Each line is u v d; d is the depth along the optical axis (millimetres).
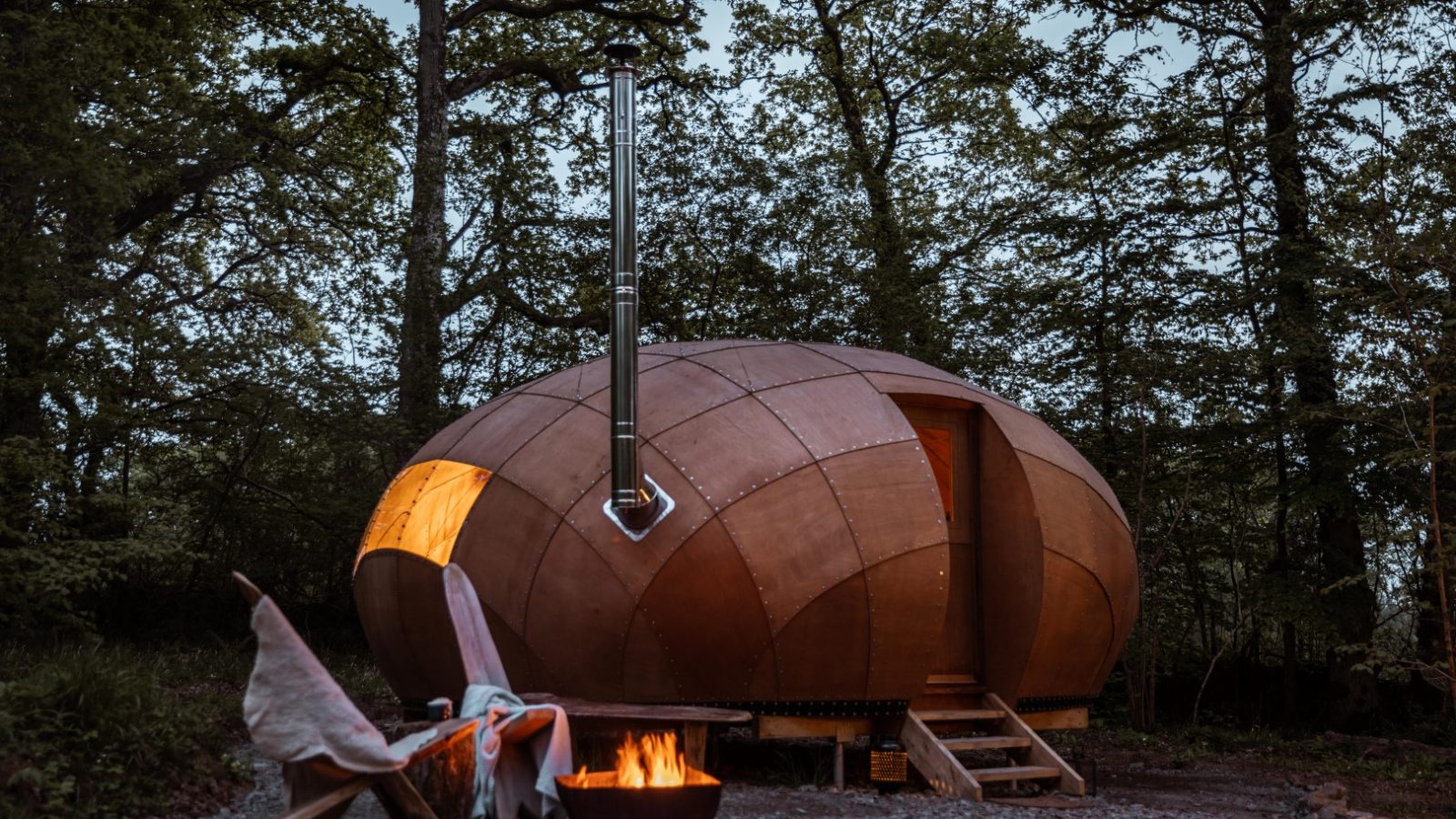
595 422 9500
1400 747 13203
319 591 20781
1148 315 17031
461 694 9758
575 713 7215
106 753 6586
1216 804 9320
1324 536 16453
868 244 18969
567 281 20578
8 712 6418
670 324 20438
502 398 10969
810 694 8680
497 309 20641
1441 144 15219
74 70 13562
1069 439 17781
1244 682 17766
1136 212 17609
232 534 19859
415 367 19312
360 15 23719
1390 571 16219
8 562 12422
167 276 21359
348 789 4734
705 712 7379
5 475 13227
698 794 5008
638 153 19484
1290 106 17250
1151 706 15172
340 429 18359
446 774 5770
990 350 18641
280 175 20266
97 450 17625
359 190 25234
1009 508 9898
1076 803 8641
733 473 8750
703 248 19672
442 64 22141
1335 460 15625
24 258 12977
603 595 8633
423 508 10289
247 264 24172
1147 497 16344
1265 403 16469
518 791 5684
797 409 9258
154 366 17797
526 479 9344
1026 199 20578
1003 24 21188
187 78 19328
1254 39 16641
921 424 10055
